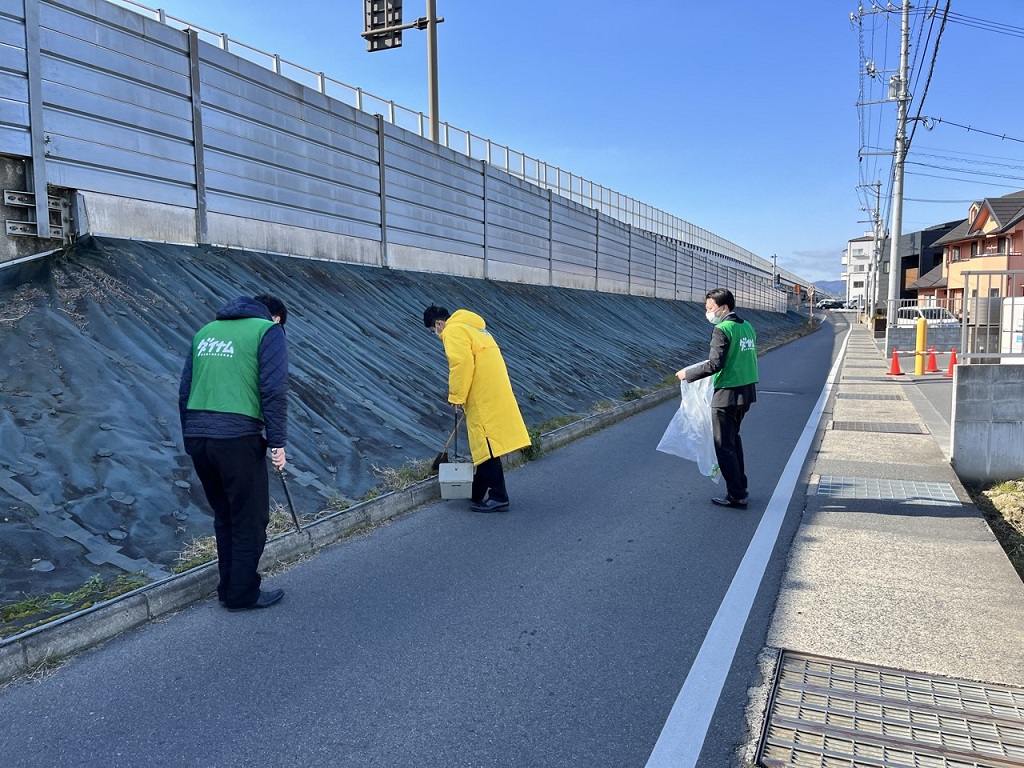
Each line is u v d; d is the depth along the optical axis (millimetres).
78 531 4086
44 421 4785
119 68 7871
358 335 9188
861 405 12062
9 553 3734
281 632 3613
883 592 4102
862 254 111000
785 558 4691
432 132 15766
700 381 6258
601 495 6395
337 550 4863
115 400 5289
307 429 6332
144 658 3330
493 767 2516
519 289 17812
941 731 2732
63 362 5414
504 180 17984
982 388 6957
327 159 11414
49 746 2633
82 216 7398
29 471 4320
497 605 3947
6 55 6605
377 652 3396
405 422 7555
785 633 3590
